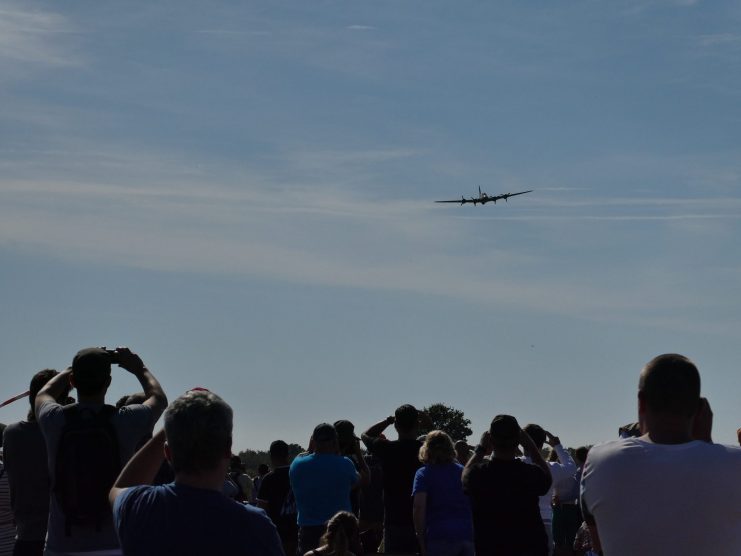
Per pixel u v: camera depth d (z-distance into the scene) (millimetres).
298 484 11117
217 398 4281
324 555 10219
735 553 4328
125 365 6145
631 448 4492
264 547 4172
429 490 9914
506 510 8438
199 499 4164
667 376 4535
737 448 4469
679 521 4320
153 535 4109
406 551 11219
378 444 11430
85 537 5812
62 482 5785
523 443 8844
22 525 7438
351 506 11992
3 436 7523
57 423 5848
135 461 4492
